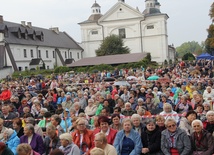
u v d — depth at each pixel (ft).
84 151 30.91
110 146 26.45
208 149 28.99
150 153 30.66
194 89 62.80
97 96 61.36
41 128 39.11
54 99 68.03
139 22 294.25
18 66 229.86
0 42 217.97
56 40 297.33
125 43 298.56
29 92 76.69
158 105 53.57
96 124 35.12
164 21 289.94
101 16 324.39
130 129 30.78
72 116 42.39
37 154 27.76
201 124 29.60
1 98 74.02
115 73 154.10
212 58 175.83
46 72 199.52
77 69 195.00
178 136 29.60
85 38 309.83
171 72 125.49
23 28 249.14
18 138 33.81
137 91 62.34
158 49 291.17
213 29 204.64
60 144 31.99
